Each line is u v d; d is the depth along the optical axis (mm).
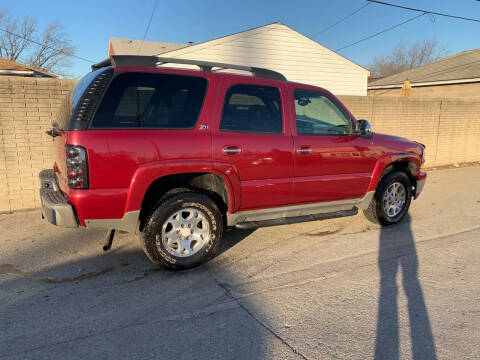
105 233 4660
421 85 19500
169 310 2939
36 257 3918
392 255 4180
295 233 4875
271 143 3830
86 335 2584
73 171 3020
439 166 11258
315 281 3496
